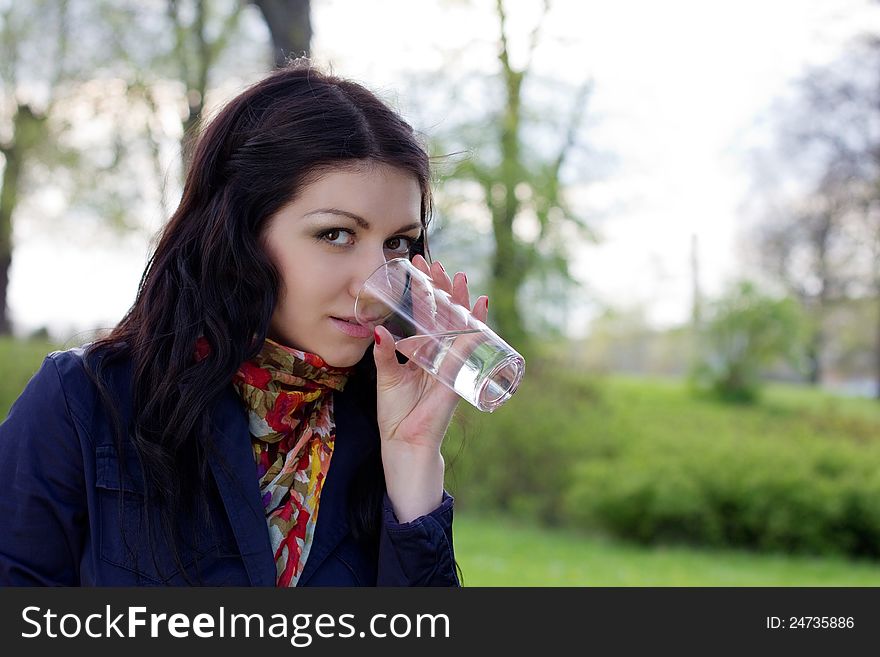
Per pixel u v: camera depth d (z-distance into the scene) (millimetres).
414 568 2178
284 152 2109
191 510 2105
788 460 14258
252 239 2141
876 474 13805
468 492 15703
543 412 16234
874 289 32688
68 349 2391
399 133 2178
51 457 2076
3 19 21328
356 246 2146
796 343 27984
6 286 23547
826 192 30578
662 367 29000
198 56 20406
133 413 2146
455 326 2242
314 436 2289
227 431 2146
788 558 13008
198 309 2164
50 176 21812
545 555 11883
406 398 2281
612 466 14781
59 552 2115
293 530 2205
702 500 13750
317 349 2186
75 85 20906
